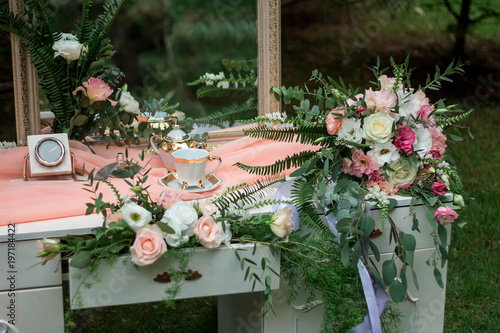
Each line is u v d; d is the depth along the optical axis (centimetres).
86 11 210
